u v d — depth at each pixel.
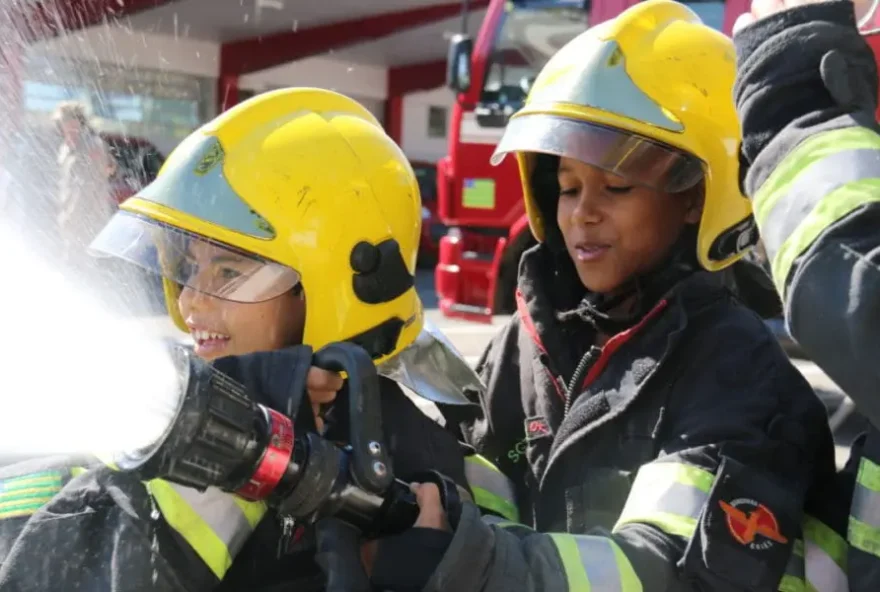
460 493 1.07
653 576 1.06
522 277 1.55
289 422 0.89
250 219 1.20
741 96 1.07
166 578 1.03
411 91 15.92
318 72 14.00
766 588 1.10
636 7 1.47
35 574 1.04
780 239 0.99
